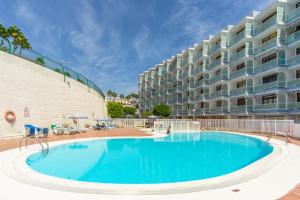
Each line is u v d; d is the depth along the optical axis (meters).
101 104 52.28
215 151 19.22
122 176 11.37
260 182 8.34
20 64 26.20
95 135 28.20
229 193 7.19
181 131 37.03
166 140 26.05
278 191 7.35
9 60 24.72
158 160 15.46
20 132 24.53
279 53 35.91
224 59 50.50
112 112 68.06
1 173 9.68
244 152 18.69
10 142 19.66
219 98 50.75
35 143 19.48
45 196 7.05
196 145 22.53
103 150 19.22
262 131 31.59
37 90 27.83
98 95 50.44
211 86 55.78
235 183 8.22
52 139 22.73
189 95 64.94
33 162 13.82
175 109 72.69
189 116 64.94
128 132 33.78
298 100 34.94
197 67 61.03
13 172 9.87
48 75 30.86
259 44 42.47
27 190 7.57
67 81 35.66
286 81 35.72
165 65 81.56
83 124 39.38
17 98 24.55
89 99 42.97
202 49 60.25
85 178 10.95
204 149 20.19
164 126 36.66
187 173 12.05
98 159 15.52
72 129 30.17
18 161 12.26
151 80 93.00
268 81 39.91
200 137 29.45
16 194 7.22
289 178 8.86
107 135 28.48
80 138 24.28
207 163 14.55
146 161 15.07
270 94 38.94
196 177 11.28
